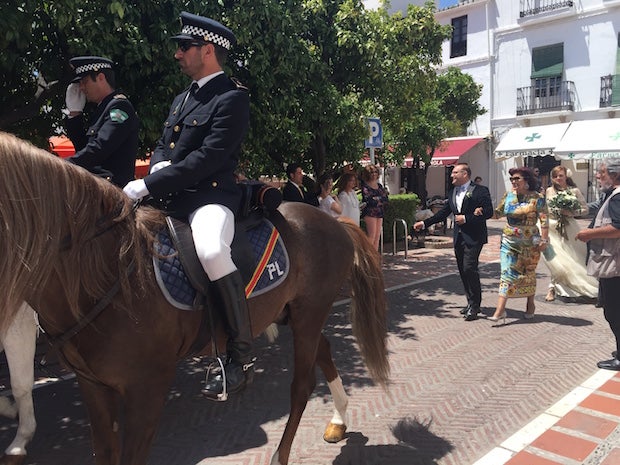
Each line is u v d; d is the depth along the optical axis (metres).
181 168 2.44
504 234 6.74
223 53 2.74
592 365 5.14
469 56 26.58
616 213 4.68
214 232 2.49
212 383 2.52
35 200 1.96
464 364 5.28
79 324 2.17
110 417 2.49
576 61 23.45
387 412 4.21
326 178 8.43
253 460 3.53
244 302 2.56
